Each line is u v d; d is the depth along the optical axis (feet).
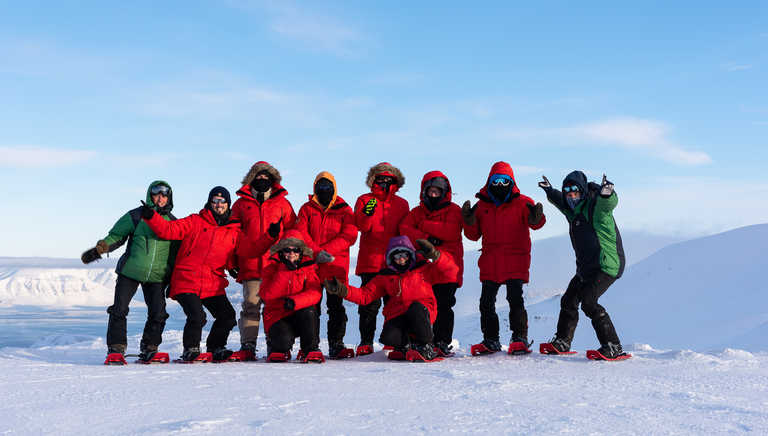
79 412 11.28
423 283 21.43
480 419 10.36
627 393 13.34
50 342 37.37
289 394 13.07
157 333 21.62
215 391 13.55
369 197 24.00
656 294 161.17
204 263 21.74
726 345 101.65
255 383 14.85
